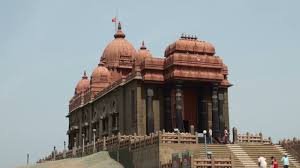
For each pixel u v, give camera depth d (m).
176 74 58.47
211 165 38.06
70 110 87.50
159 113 60.75
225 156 45.00
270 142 54.44
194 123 62.56
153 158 45.41
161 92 61.50
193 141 46.50
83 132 79.25
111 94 68.38
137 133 58.81
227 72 66.38
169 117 60.22
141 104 60.06
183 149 45.50
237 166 42.94
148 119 59.56
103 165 51.19
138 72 60.78
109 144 56.75
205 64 60.03
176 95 58.91
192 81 60.06
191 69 59.66
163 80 60.75
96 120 73.31
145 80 60.09
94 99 74.88
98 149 59.78
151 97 60.47
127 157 50.78
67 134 87.19
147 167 46.41
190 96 63.16
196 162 37.66
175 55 59.25
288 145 48.97
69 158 65.19
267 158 46.53
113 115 66.94
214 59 60.72
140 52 65.00
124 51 81.94
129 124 61.84
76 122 83.75
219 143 52.75
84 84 87.12
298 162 46.88
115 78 78.56
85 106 79.38
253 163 44.19
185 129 61.94
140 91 60.28
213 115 60.66
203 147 46.44
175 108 59.28
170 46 61.47
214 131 60.06
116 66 80.44
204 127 61.56
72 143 85.88
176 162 40.06
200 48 61.12
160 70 61.12
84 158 56.38
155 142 45.50
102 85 77.25
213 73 60.34
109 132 67.31
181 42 60.56
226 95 66.06
